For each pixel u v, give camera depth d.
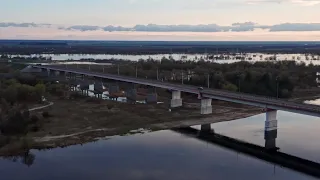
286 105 135.50
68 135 137.25
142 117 169.25
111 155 116.56
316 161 113.50
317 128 153.25
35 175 99.56
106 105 192.62
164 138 138.25
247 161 113.12
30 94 194.75
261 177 99.69
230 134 145.75
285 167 107.75
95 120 160.25
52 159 112.31
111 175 99.50
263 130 152.00
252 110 189.12
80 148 123.38
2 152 118.06
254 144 131.50
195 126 159.00
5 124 134.88
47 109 177.88
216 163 110.69
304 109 127.81
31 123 146.75
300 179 98.69
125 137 138.50
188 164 109.19
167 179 97.06
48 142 128.25
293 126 157.25
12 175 99.69
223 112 184.75
